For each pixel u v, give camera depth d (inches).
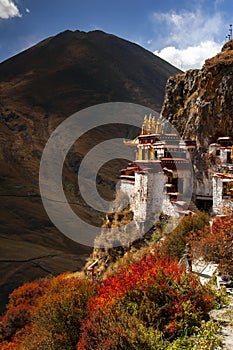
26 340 639.1
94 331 369.1
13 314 1220.5
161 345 345.1
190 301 401.7
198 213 957.2
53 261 2345.0
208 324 370.0
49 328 549.3
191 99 1435.8
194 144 1243.2
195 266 669.9
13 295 1469.0
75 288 628.7
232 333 374.3
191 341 358.3
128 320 356.5
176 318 388.8
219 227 671.1
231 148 1105.4
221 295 479.5
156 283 418.6
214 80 1231.5
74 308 546.9
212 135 1208.8
